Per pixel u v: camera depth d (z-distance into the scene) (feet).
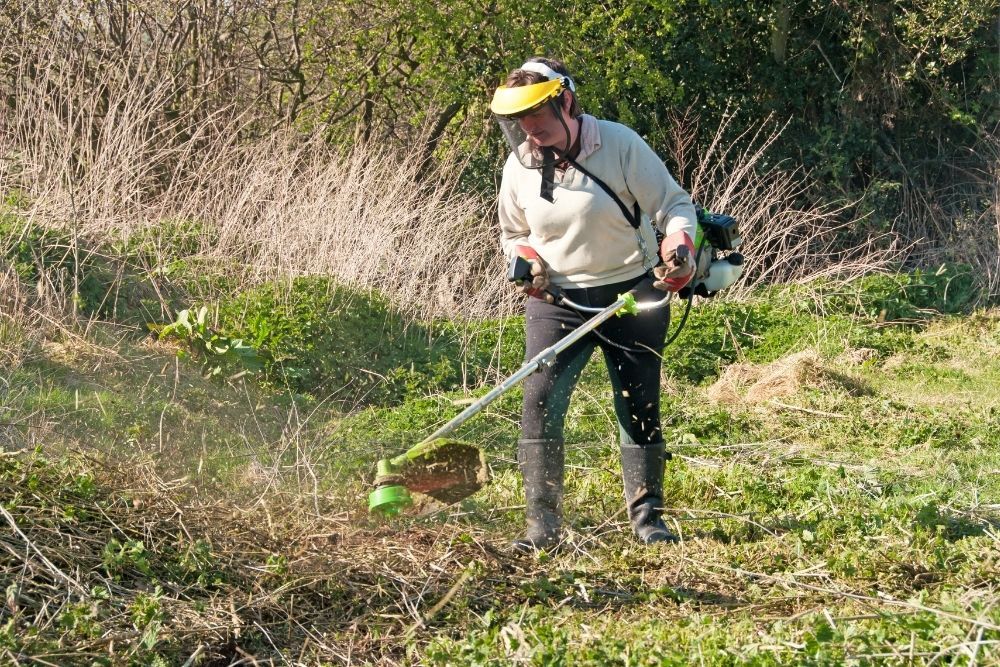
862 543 15.51
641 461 15.93
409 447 20.65
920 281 40.98
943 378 29.73
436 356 29.12
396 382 27.58
